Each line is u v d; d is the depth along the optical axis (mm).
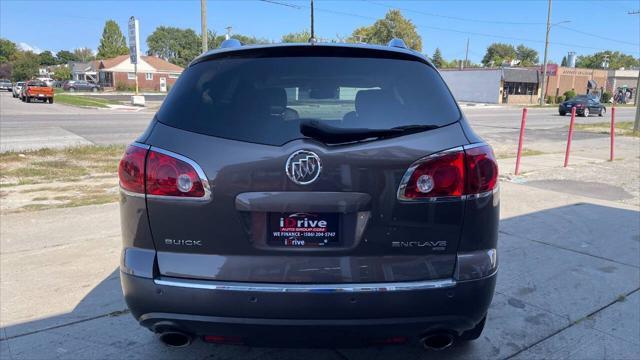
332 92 2541
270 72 2580
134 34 37250
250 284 2322
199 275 2357
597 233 5703
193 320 2365
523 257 4895
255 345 2451
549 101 64688
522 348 3238
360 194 2314
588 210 6750
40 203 6801
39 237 5297
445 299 2365
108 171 9469
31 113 25016
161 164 2355
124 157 2467
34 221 5879
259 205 2307
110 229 5594
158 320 2412
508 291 4102
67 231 5512
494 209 2518
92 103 38031
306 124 2336
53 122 19750
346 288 2297
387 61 2664
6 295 3891
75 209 6438
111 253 4848
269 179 2295
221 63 2633
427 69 2715
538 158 12289
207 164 2324
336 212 2316
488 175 2465
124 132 16484
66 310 3660
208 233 2348
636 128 21281
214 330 2387
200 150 2346
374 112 2482
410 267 2365
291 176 2283
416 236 2371
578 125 25578
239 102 2469
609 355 3174
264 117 2410
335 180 2295
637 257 4938
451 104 2607
